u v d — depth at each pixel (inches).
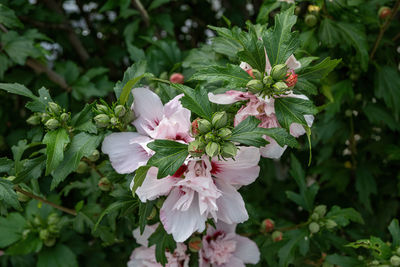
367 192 26.5
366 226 26.9
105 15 35.9
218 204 15.6
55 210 23.5
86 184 22.6
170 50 23.3
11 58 25.3
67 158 16.3
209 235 19.7
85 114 16.7
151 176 14.9
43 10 28.8
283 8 20.4
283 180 32.0
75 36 31.8
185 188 15.1
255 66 15.6
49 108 16.7
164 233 17.7
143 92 16.1
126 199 17.9
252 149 15.1
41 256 22.7
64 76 27.9
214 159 15.2
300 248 21.3
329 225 21.3
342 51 23.5
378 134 28.7
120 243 24.6
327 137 25.9
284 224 23.4
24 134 27.0
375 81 24.3
